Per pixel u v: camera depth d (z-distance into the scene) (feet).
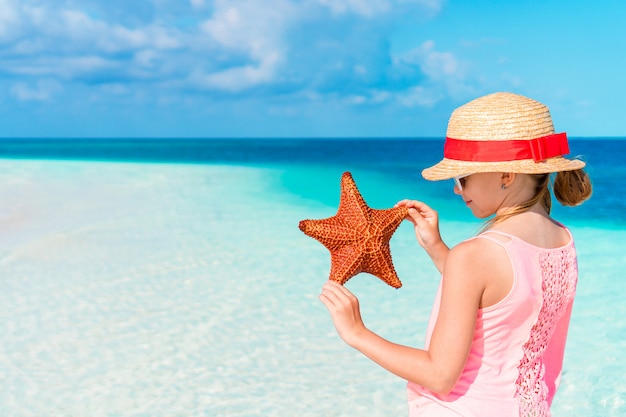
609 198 56.03
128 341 18.62
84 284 24.17
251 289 23.72
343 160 137.08
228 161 119.24
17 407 14.62
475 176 5.75
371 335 5.54
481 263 5.18
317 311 21.31
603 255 30.17
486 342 5.44
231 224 36.83
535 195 5.73
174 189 52.70
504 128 5.48
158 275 25.52
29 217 37.06
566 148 5.66
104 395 15.29
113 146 297.53
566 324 6.40
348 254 6.38
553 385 6.55
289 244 31.30
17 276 25.07
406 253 29.71
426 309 21.49
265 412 14.53
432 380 5.18
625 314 21.21
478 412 5.46
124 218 37.81
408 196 59.21
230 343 18.56
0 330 19.38
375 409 14.76
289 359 17.52
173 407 14.73
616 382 16.08
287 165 101.91
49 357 17.46
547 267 5.49
